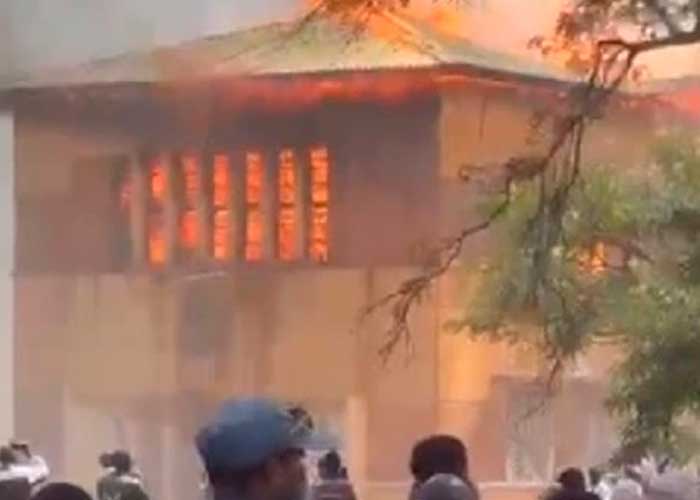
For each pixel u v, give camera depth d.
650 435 21.19
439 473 11.06
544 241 20.81
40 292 53.16
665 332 21.03
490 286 22.88
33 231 53.03
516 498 46.59
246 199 51.72
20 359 52.88
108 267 52.78
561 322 21.97
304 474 6.91
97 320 52.84
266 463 6.82
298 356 50.47
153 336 52.34
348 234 49.56
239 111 51.44
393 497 48.44
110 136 53.03
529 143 20.94
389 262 49.03
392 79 48.16
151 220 52.62
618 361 21.83
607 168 22.61
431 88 47.66
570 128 19.95
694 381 21.05
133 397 52.22
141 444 52.22
